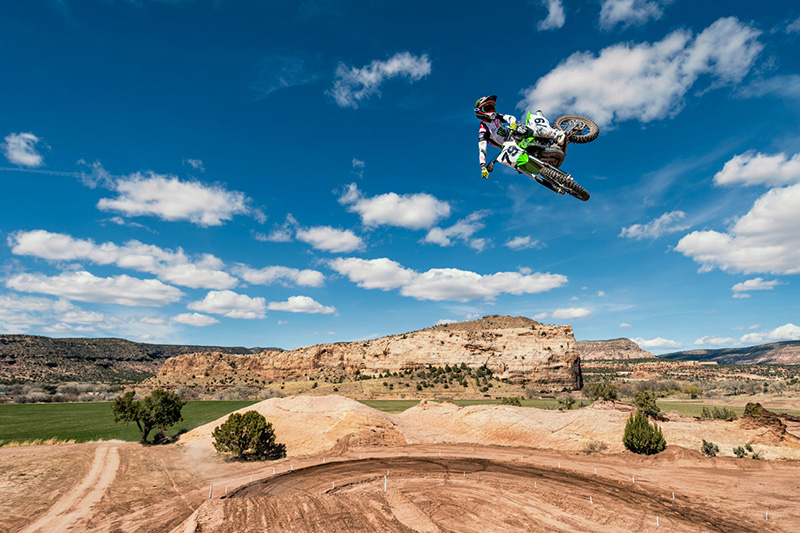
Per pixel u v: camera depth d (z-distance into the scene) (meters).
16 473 38.69
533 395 175.50
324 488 35.91
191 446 53.22
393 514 27.11
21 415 83.06
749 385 156.38
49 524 28.12
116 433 62.28
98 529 27.31
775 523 28.58
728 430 52.84
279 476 40.69
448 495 33.56
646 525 27.89
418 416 72.50
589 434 56.50
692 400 124.31
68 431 63.25
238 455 49.28
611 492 35.12
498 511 29.72
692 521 28.78
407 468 43.50
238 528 23.73
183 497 34.03
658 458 46.66
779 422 51.06
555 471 42.59
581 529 26.84
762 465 43.00
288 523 24.83
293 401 68.19
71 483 36.81
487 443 57.16
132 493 34.84
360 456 49.31
